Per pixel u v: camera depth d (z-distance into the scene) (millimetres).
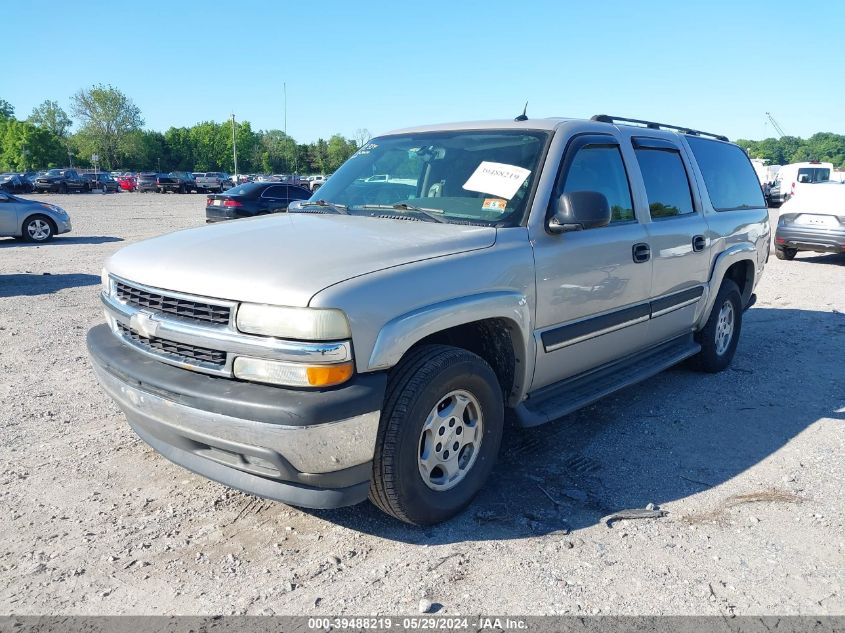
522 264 3566
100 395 5156
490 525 3377
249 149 122062
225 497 3621
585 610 2729
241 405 2779
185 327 3014
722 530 3350
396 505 3107
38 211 16328
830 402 5227
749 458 4199
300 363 2766
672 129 5512
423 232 3521
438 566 3014
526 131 4168
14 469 3895
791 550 3178
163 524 3346
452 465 3367
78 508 3484
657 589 2869
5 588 2834
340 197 4395
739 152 6414
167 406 3006
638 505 3592
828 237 12688
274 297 2799
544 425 4699
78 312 8133
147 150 112688
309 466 2818
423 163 4277
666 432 4602
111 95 105938
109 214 26844
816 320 8188
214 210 18516
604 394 4270
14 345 6543
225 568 2992
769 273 12086
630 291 4426
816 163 31156
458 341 3721
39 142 99938
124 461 4027
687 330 5371
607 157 4402
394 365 2967
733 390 5488
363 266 3012
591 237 4062
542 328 3771
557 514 3482
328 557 3080
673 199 5051
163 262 3262
